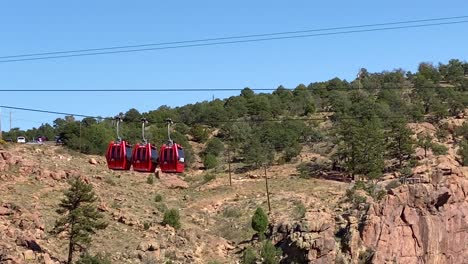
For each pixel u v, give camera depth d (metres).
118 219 109.19
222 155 177.12
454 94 192.62
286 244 99.19
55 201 110.75
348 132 146.50
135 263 92.56
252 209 126.88
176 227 110.94
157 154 61.03
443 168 104.31
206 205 133.38
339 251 95.25
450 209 100.19
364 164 140.38
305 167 156.62
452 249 99.12
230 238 114.31
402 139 147.00
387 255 95.31
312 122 195.25
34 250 86.06
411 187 99.94
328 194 130.88
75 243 85.56
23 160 124.88
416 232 97.75
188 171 165.00
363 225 97.62
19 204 102.38
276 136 173.38
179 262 96.12
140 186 140.38
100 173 143.62
